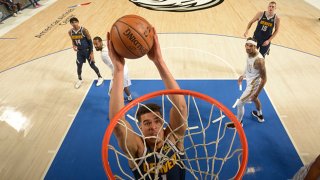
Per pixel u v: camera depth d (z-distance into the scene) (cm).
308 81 546
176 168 202
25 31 830
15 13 963
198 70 595
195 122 440
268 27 523
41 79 585
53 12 988
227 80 557
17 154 399
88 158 389
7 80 583
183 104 195
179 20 876
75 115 475
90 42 518
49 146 411
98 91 540
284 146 397
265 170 361
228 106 482
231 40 730
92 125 451
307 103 485
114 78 180
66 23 880
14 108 496
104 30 805
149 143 198
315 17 875
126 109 188
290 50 663
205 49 685
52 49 712
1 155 398
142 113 204
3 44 750
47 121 462
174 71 593
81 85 561
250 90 384
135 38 182
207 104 482
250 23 561
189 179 330
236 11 951
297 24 818
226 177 342
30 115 478
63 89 549
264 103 486
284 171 359
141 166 195
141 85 548
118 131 177
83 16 933
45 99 519
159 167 191
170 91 196
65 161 385
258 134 420
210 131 420
